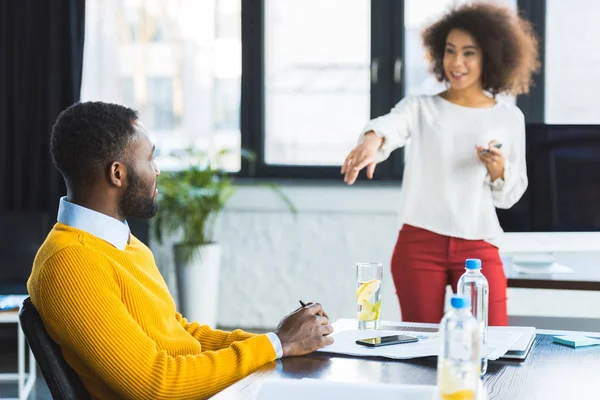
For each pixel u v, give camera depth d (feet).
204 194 14.88
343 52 15.75
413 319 8.79
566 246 10.44
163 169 16.24
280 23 15.93
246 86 16.07
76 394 5.01
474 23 8.79
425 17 15.23
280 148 16.17
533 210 10.48
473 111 8.80
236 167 16.33
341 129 15.92
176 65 16.33
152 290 5.78
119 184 5.66
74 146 5.57
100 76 16.42
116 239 5.66
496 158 8.33
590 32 14.61
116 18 16.31
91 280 5.20
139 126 5.81
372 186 15.40
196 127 16.40
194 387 5.25
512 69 8.98
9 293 13.16
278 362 5.32
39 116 15.47
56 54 15.38
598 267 10.99
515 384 4.71
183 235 15.94
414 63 15.38
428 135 8.82
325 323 5.68
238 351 5.41
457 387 3.79
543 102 14.79
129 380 5.13
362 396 4.22
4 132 15.55
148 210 5.88
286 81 16.02
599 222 10.38
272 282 16.01
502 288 8.66
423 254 8.73
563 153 10.41
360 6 15.58
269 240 15.97
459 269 8.64
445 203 8.65
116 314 5.18
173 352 5.70
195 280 15.03
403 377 4.87
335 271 15.75
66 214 5.61
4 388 12.87
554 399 4.40
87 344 5.08
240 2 15.98
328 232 15.74
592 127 10.35
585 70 14.69
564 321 11.28
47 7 15.37
